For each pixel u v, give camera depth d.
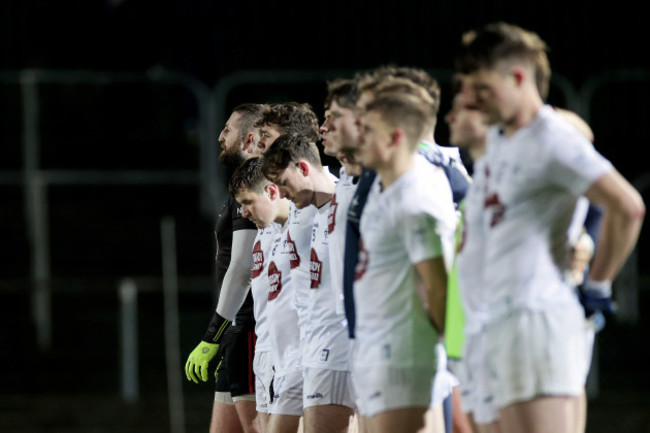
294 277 16.83
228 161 19.66
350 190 14.43
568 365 10.25
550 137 10.12
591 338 11.80
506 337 10.26
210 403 34.97
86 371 37.62
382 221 11.73
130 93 43.72
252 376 19.34
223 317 19.23
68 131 43.34
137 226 44.50
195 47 46.62
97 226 44.28
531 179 10.19
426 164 12.47
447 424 14.51
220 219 19.72
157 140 44.22
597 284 10.45
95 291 41.84
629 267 38.56
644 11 46.97
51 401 35.22
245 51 46.94
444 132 41.06
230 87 41.28
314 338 15.86
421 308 11.74
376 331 11.82
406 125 11.54
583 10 46.81
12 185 44.66
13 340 38.94
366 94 11.88
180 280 39.88
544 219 10.26
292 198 15.71
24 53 46.84
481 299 10.71
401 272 11.73
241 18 46.97
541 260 10.25
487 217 10.54
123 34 46.88
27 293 41.16
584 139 10.18
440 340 12.02
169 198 45.28
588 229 11.70
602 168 9.93
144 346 39.00
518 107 10.29
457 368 11.45
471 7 46.81
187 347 38.16
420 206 11.41
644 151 42.94
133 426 32.56
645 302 40.41
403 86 11.66
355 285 12.12
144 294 42.09
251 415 19.39
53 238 43.78
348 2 47.22
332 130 13.67
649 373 36.38
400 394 11.67
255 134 19.34
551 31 46.91
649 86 42.62
